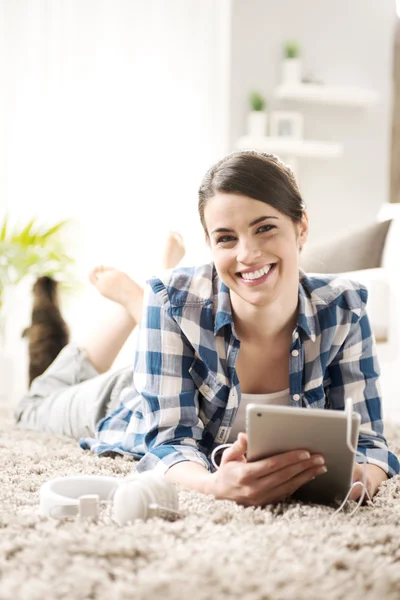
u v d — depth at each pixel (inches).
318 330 61.4
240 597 33.4
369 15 201.0
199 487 53.1
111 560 37.7
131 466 65.6
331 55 199.0
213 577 35.0
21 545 39.6
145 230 184.2
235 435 64.1
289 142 186.9
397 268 112.8
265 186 53.9
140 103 184.2
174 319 61.5
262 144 185.8
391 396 111.4
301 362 60.9
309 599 33.4
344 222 198.7
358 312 63.4
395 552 40.8
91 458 70.6
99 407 84.4
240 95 191.0
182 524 44.3
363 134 199.6
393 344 111.6
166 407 60.5
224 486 50.8
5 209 177.6
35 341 126.6
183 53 186.7
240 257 54.2
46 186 179.2
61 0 179.2
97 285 94.8
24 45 177.9
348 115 198.7
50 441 85.1
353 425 47.2
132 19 183.6
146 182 184.5
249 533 42.1
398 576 36.0
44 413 92.2
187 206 186.2
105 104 182.1
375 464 59.2
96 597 33.6
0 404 137.4
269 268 55.4
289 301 58.7
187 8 187.0
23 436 88.3
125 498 46.2
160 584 34.0
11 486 57.3
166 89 185.8
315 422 47.4
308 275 64.9
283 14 194.4
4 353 141.8
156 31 185.2
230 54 189.9
